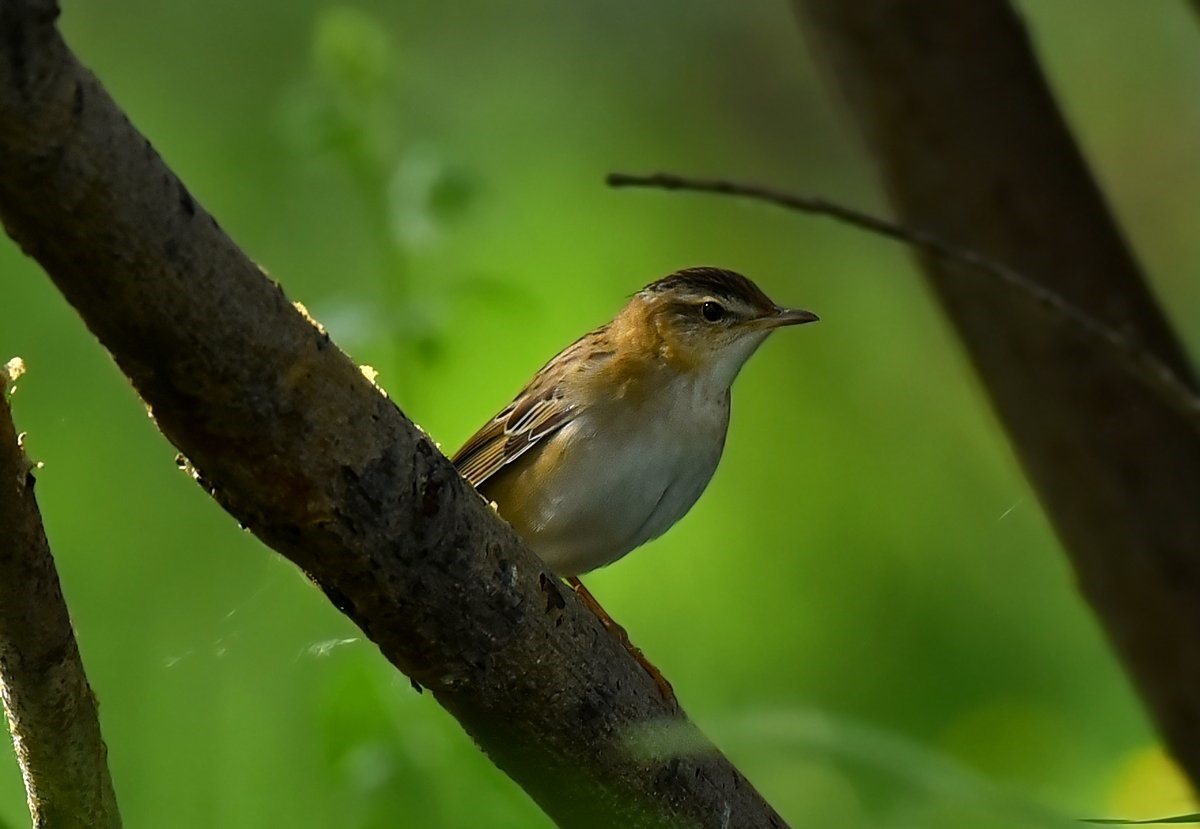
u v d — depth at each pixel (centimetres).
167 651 1142
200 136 1428
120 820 668
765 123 1622
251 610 1143
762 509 1395
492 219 1402
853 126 1058
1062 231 1008
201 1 1477
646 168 1555
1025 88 1016
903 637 1296
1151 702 1025
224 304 544
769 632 1313
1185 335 1647
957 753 1173
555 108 1560
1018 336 1009
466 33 1581
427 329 1062
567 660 688
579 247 1465
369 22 1297
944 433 1467
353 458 594
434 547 625
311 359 574
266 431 574
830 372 1496
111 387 1245
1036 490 1044
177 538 1200
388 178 1111
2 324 1239
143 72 1453
